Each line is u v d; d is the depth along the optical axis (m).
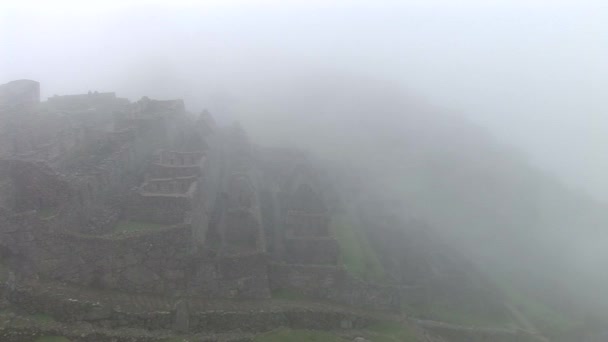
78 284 40.88
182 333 40.09
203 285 44.84
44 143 50.69
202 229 51.59
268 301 46.97
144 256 42.72
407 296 61.06
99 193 46.34
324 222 60.66
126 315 39.19
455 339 57.19
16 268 39.00
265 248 51.84
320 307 48.28
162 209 46.34
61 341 34.81
